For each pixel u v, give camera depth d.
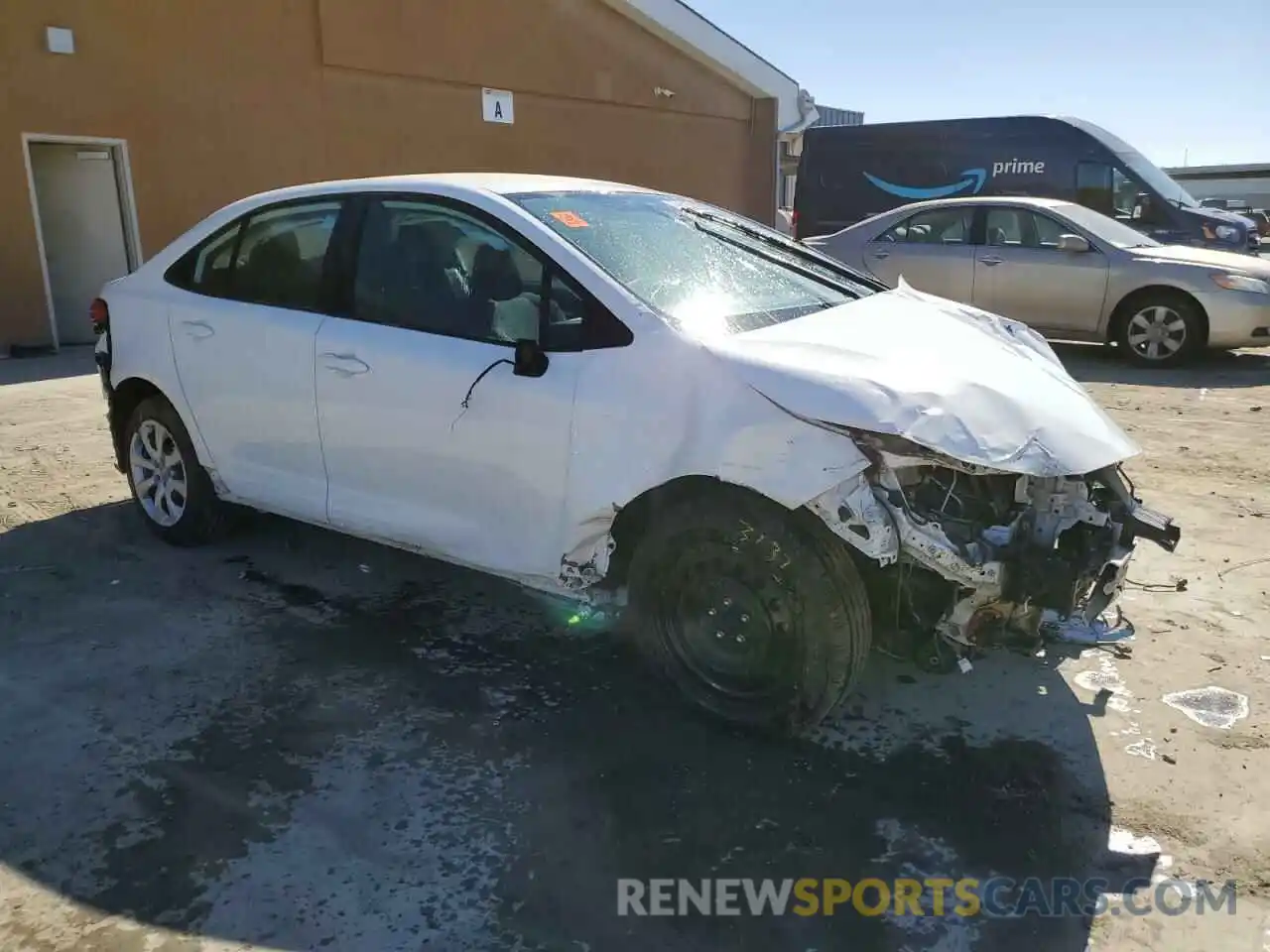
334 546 4.88
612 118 17.67
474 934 2.40
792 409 2.88
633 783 2.99
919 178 14.48
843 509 2.79
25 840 2.73
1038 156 13.41
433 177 4.01
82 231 11.41
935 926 2.45
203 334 4.38
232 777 3.01
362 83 13.59
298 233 4.19
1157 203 12.41
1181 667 3.70
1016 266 9.95
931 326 3.71
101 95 10.98
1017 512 2.99
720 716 3.24
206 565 4.64
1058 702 3.46
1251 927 2.44
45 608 4.18
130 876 2.59
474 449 3.48
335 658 3.75
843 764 3.10
